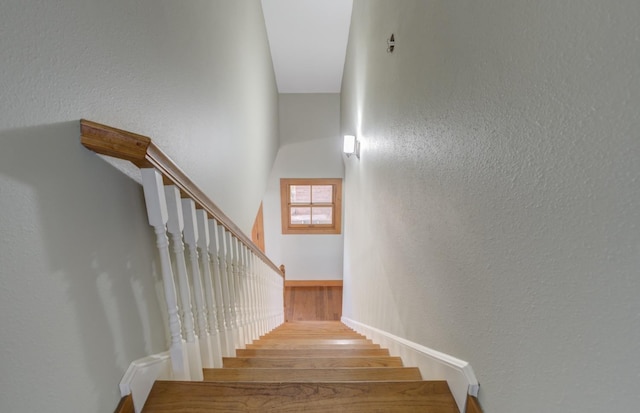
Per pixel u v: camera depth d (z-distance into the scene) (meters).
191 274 1.28
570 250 0.52
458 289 0.92
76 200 0.67
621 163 0.43
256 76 2.97
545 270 0.58
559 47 0.53
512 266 0.67
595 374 0.49
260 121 3.20
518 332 0.66
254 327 2.16
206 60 1.57
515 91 0.64
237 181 2.25
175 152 1.21
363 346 1.91
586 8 0.47
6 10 0.51
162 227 0.92
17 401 0.55
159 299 1.02
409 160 1.36
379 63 1.96
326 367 1.40
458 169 0.90
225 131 1.94
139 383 0.86
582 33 0.48
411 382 0.97
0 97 0.51
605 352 0.47
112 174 0.79
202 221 1.20
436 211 1.07
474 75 0.80
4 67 0.51
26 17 0.55
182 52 1.27
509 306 0.69
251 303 2.09
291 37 3.64
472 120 0.82
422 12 1.16
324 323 3.81
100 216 0.74
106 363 0.76
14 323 0.54
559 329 0.55
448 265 0.98
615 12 0.43
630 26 0.41
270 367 1.40
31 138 0.56
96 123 0.68
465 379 0.85
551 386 0.58
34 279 0.57
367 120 2.42
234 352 1.59
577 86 0.50
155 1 1.03
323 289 5.12
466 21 0.83
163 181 0.93
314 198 4.97
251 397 0.91
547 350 0.58
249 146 2.69
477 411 0.81
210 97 1.64
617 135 0.44
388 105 1.73
